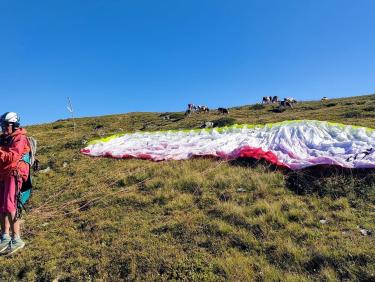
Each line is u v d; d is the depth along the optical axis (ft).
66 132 101.50
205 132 57.11
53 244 27.53
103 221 30.37
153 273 21.98
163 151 49.37
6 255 25.82
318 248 22.09
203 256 23.04
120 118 139.33
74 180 42.98
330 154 37.70
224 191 33.30
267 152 39.75
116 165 46.73
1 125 24.41
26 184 24.98
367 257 20.48
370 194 29.40
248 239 24.48
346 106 99.50
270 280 20.06
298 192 31.96
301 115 82.07
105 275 22.43
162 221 29.04
